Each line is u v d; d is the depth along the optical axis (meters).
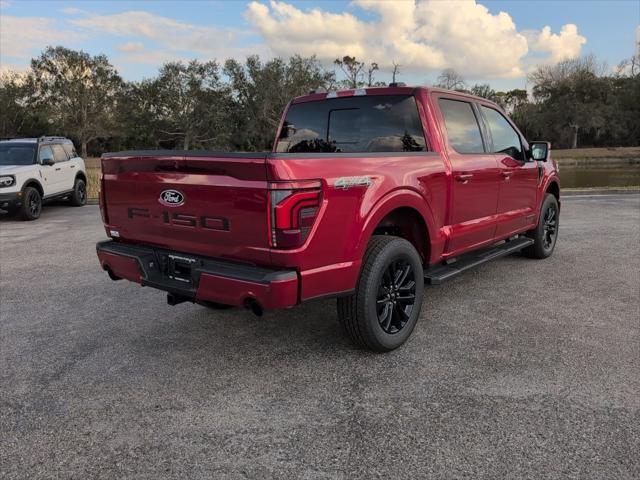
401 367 3.51
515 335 4.03
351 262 3.29
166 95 70.69
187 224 3.34
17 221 11.45
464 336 4.03
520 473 2.38
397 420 2.85
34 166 11.78
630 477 2.34
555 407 2.94
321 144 4.80
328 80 73.81
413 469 2.43
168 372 3.51
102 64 68.69
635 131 79.31
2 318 4.68
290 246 2.94
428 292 5.20
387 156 3.63
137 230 3.73
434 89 4.38
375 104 4.45
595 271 5.89
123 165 3.70
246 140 74.25
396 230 4.05
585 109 72.94
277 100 72.12
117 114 69.81
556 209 6.60
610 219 9.62
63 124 66.94
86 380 3.41
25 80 67.69
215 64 72.06
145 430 2.81
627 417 2.83
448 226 4.31
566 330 4.11
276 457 2.54
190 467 2.48
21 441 2.73
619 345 3.79
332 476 2.39
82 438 2.75
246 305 3.11
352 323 3.54
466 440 2.64
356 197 3.27
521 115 83.62
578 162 58.97
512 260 6.50
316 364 3.59
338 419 2.88
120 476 2.43
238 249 3.12
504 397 3.07
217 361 3.67
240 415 2.94
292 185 2.89
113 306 4.98
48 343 4.07
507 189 5.25
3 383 3.39
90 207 14.03
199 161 3.16
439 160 4.14
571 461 2.46
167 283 3.52
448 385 3.23
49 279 6.05
